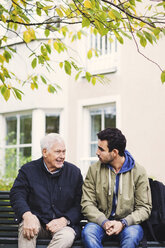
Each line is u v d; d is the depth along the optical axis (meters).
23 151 11.90
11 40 11.80
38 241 5.00
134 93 10.32
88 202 5.11
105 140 5.12
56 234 4.89
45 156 5.23
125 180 5.12
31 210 5.15
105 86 10.86
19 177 5.21
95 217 4.96
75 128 11.34
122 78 10.57
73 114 11.40
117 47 10.70
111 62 10.86
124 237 4.83
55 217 5.13
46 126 11.67
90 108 11.27
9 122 12.27
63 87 11.59
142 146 10.10
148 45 10.13
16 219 5.24
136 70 10.32
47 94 11.55
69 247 4.87
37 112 11.59
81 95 11.28
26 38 5.73
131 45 10.43
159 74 9.90
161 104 9.83
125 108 10.46
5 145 12.21
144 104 10.13
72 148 11.38
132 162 5.18
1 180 9.78
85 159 11.03
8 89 5.12
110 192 5.11
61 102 11.59
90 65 11.25
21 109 11.84
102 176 5.17
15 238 5.10
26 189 5.18
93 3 4.86
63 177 5.26
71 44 11.48
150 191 5.14
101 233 4.92
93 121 11.22
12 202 5.13
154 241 5.07
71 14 5.38
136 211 5.00
